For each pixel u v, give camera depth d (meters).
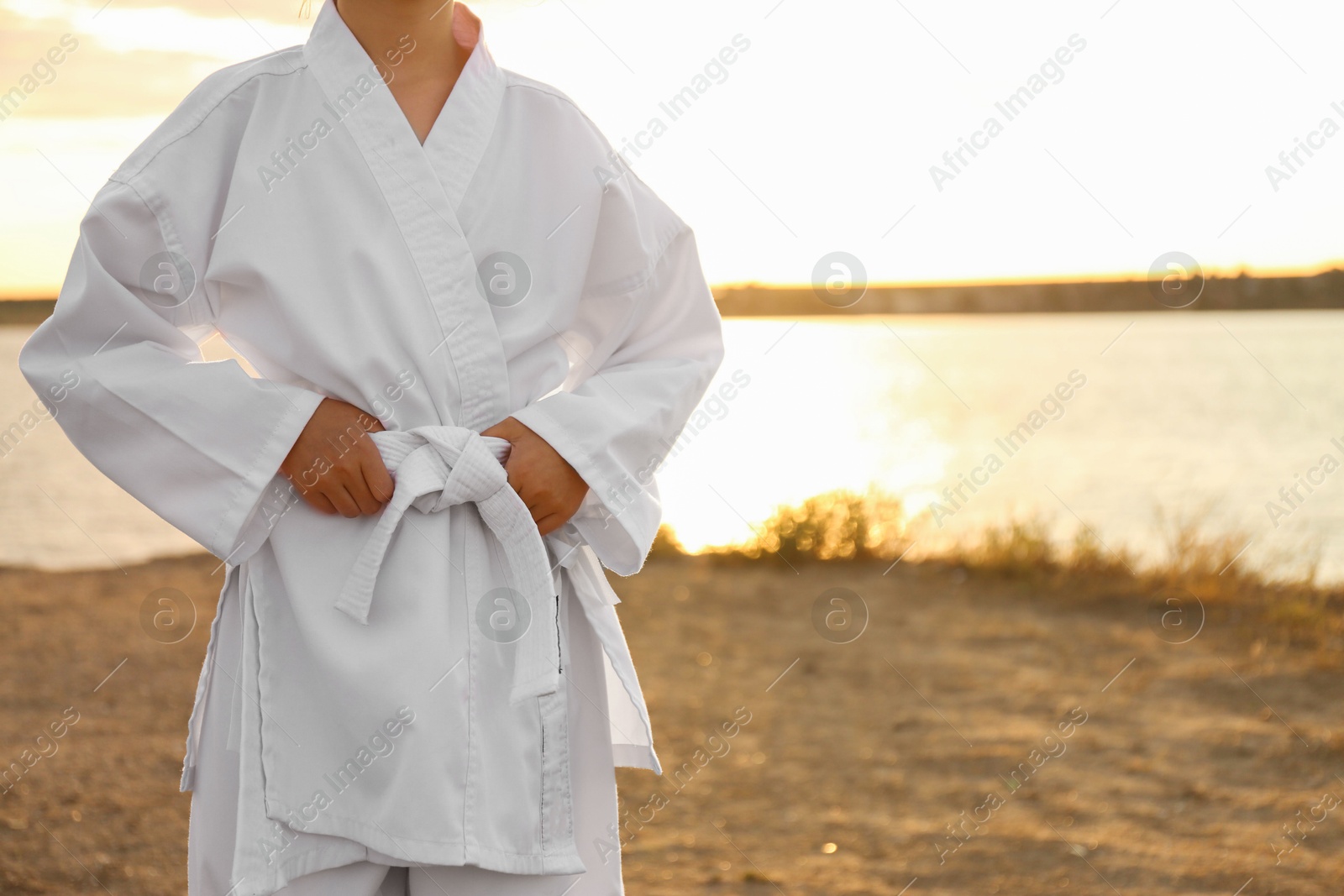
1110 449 14.59
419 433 1.70
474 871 1.75
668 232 2.04
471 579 1.75
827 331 58.12
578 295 1.87
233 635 1.80
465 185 1.77
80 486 12.60
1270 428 16.00
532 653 1.73
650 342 2.05
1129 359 31.80
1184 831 3.88
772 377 23.22
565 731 1.80
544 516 1.79
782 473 12.69
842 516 9.21
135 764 4.45
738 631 6.87
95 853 3.57
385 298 1.70
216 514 1.71
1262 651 6.05
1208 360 30.03
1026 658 6.17
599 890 1.88
